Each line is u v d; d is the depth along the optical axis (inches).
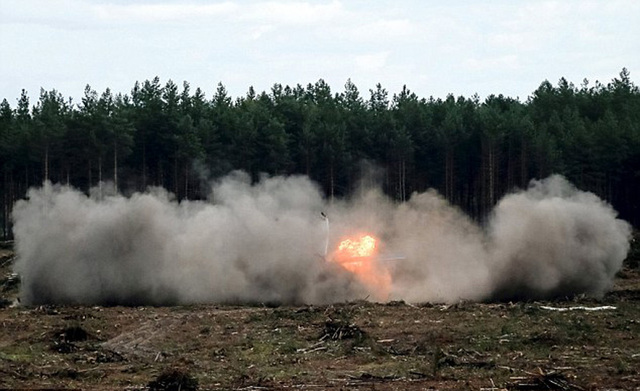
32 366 1352.1
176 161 4050.2
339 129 4284.0
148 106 4212.6
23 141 3991.1
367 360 1371.8
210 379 1231.5
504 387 1147.3
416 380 1211.2
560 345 1454.2
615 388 1135.0
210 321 1772.9
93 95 4138.8
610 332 1568.7
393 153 4340.6
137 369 1328.7
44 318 1859.0
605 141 4301.2
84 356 1438.2
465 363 1312.7
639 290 2255.2
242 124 4106.8
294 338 1568.7
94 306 2118.6
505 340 1491.1
